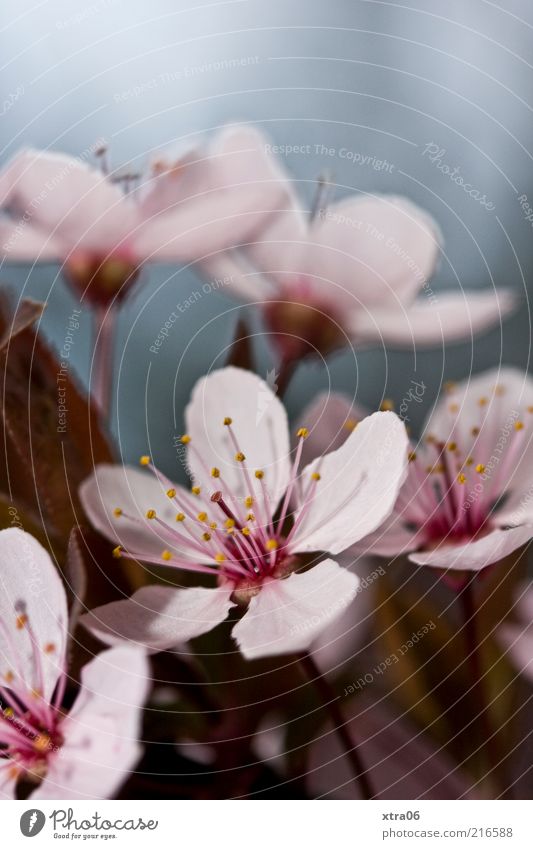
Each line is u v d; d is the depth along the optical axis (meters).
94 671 0.10
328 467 0.11
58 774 0.11
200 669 0.11
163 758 0.11
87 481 0.11
